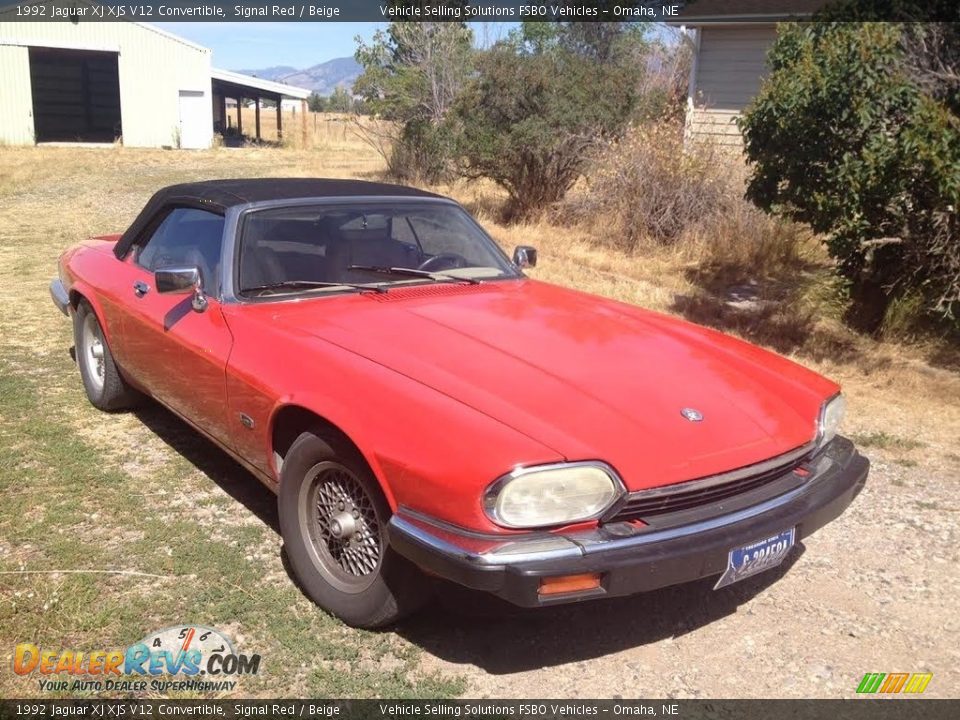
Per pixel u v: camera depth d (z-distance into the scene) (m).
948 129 5.98
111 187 18.44
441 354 3.24
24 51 28.47
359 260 4.09
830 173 6.39
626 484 2.69
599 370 3.24
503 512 2.57
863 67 6.17
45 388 5.68
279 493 3.37
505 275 4.49
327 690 2.81
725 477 2.86
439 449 2.69
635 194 11.80
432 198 4.63
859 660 3.12
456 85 17.70
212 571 3.48
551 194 13.80
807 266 10.56
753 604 3.47
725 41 14.87
